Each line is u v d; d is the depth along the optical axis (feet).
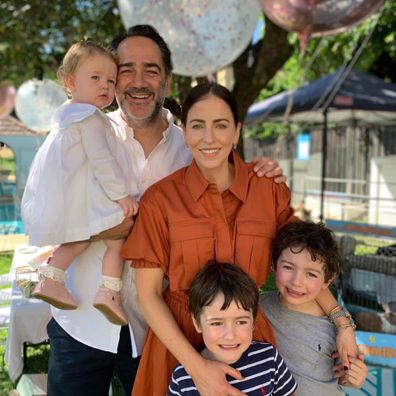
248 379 6.05
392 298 14.07
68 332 7.04
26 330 10.75
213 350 5.96
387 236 21.91
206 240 6.25
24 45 24.18
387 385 9.30
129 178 7.23
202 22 12.87
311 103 28.22
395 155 36.94
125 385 7.47
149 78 7.22
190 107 6.22
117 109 7.95
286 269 6.70
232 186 6.50
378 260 14.94
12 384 11.68
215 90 6.16
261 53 23.34
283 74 45.91
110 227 6.55
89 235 6.71
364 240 22.25
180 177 6.60
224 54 13.52
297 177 50.34
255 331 6.68
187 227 6.23
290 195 7.06
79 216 6.77
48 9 22.98
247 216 6.47
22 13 23.09
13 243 17.88
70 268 7.11
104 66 7.00
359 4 12.51
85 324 6.97
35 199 6.74
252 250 6.45
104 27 24.58
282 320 7.13
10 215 26.55
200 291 5.92
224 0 12.73
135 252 6.27
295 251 6.61
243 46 13.75
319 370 6.94
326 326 7.02
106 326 6.88
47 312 10.72
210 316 5.89
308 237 6.63
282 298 7.25
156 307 6.20
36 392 9.91
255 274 6.53
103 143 6.79
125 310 6.99
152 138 7.52
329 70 40.83
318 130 46.52
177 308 6.48
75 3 23.62
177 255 6.26
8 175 29.66
